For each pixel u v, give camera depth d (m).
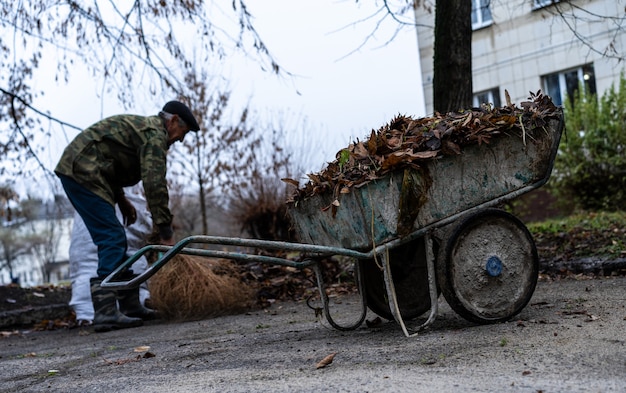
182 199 14.49
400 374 2.92
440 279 3.85
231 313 6.77
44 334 6.92
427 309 4.59
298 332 4.75
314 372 3.17
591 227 8.67
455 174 3.81
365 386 2.77
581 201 12.66
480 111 4.02
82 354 4.80
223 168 12.88
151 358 4.21
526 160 3.94
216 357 3.96
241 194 12.75
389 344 3.70
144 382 3.38
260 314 6.51
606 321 3.70
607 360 2.84
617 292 5.02
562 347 3.13
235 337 4.88
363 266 4.48
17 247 46.56
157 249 4.14
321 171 4.23
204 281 6.69
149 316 6.86
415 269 4.56
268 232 12.60
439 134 3.75
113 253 6.18
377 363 3.22
